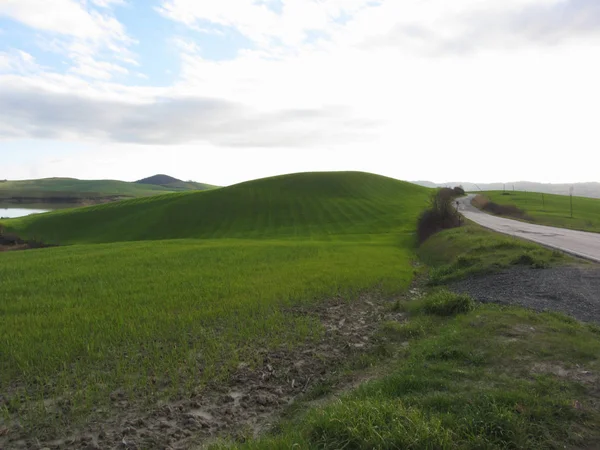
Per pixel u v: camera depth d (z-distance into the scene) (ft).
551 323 32.71
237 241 139.33
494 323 33.32
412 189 345.92
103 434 21.40
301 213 253.03
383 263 85.81
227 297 51.11
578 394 20.35
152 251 102.12
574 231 126.00
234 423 22.75
